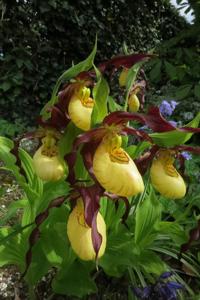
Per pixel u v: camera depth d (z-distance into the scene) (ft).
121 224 1.52
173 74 3.53
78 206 1.21
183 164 1.50
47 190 1.41
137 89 1.97
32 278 1.44
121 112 1.12
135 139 2.18
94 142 1.21
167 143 1.26
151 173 1.37
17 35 3.97
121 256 1.41
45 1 4.01
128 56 1.35
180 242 1.49
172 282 1.37
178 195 1.35
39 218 1.20
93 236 1.12
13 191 2.55
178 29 6.55
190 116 3.19
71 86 1.41
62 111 1.38
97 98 1.21
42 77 4.10
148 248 1.65
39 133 1.40
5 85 3.84
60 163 1.36
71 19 4.25
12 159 1.43
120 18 5.10
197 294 1.60
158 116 1.13
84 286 1.38
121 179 1.15
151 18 5.95
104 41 4.80
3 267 1.74
